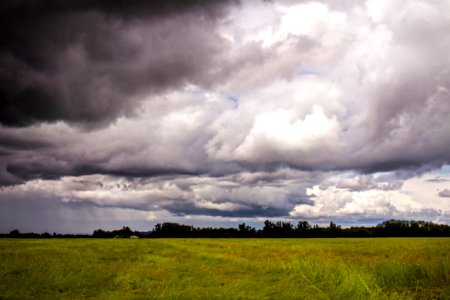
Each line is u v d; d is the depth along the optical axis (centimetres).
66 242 6438
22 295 1420
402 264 1692
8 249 4056
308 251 3628
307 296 1345
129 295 1443
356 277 1420
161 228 14425
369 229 13675
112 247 4766
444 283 1398
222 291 1466
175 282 1712
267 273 1948
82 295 1451
